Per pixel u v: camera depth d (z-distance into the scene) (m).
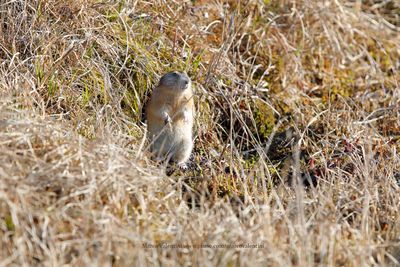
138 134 11.13
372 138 12.09
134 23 12.66
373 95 13.94
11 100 9.58
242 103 12.86
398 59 15.41
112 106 11.20
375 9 16.23
